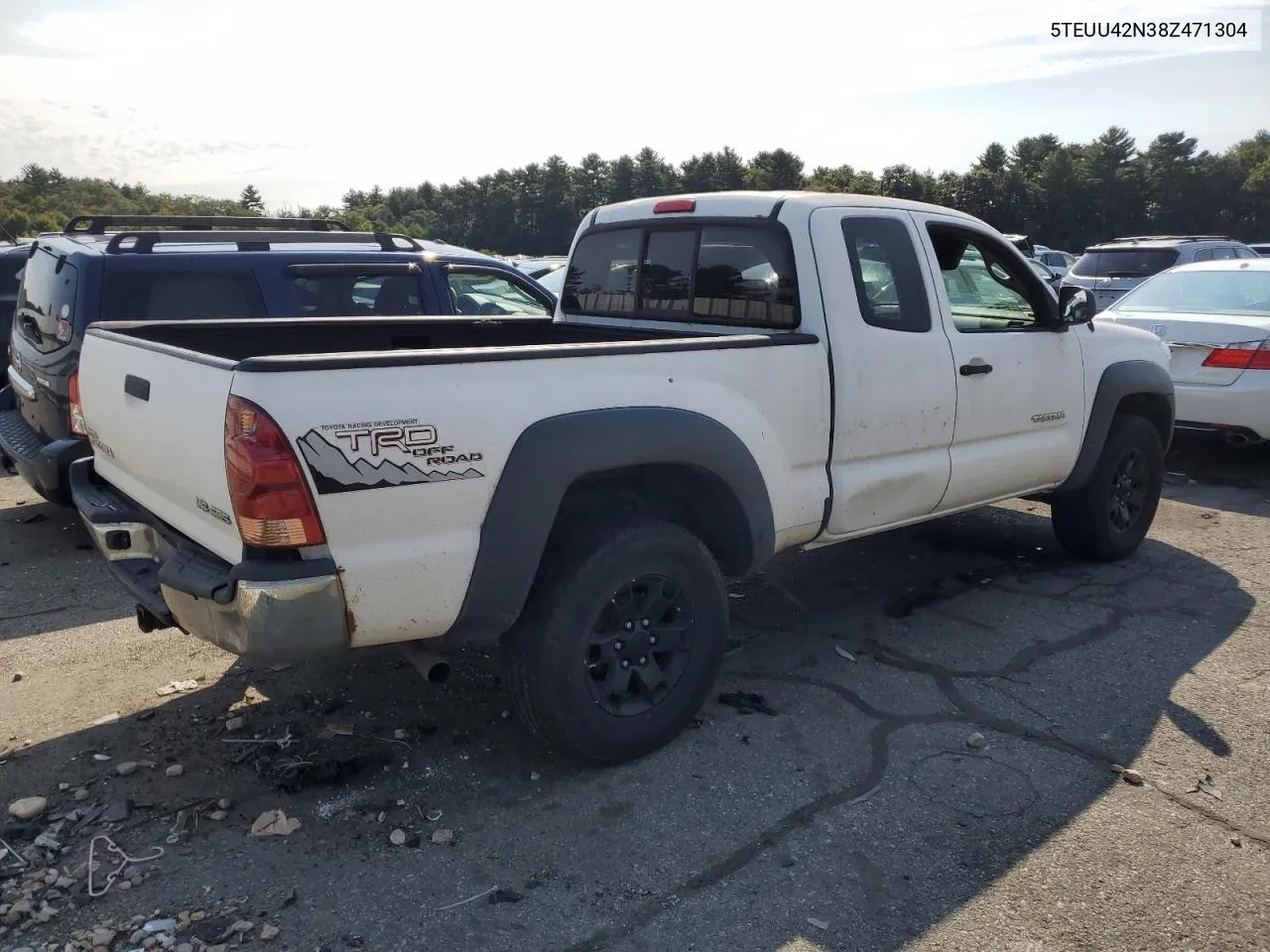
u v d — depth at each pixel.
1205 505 7.22
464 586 3.13
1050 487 5.38
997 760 3.65
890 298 4.41
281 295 6.12
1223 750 3.73
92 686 4.18
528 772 3.56
